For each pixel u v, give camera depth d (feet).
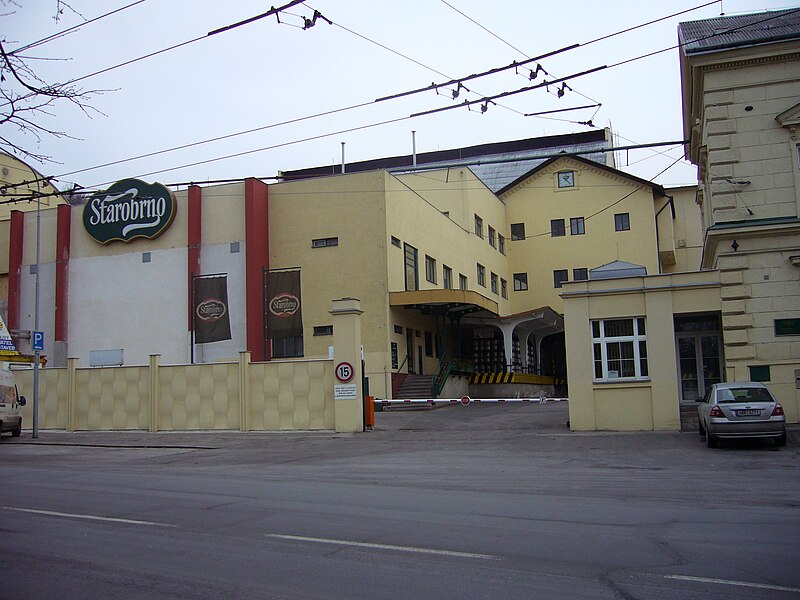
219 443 75.92
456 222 157.79
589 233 180.75
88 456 67.00
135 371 91.40
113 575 23.43
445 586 21.27
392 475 48.01
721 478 43.73
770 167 73.51
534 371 165.07
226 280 120.16
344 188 120.06
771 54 73.97
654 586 20.97
